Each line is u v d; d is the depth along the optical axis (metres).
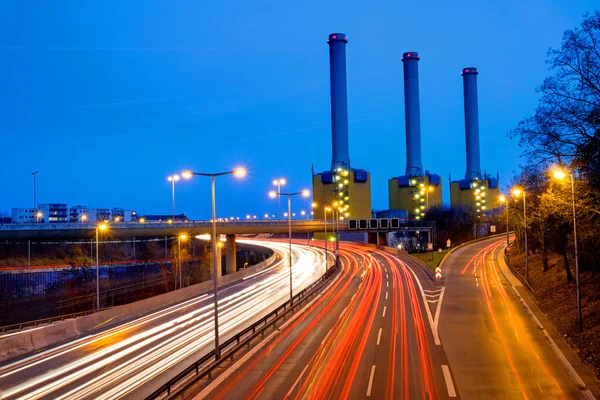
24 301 83.00
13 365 35.84
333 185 182.75
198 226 105.75
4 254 107.69
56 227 85.31
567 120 34.75
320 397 24.45
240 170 35.41
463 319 44.53
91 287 94.88
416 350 33.53
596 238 39.44
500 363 29.84
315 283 67.25
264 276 93.31
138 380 30.34
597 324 34.50
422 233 164.75
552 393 24.23
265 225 115.69
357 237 187.25
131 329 48.00
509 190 91.44
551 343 34.38
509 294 58.34
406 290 64.75
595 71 33.47
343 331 40.66
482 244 122.38
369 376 27.75
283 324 44.78
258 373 29.17
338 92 186.00
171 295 66.38
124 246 143.38
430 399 23.77
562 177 36.88
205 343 40.22
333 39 186.00
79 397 27.56
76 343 42.66
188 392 26.05
